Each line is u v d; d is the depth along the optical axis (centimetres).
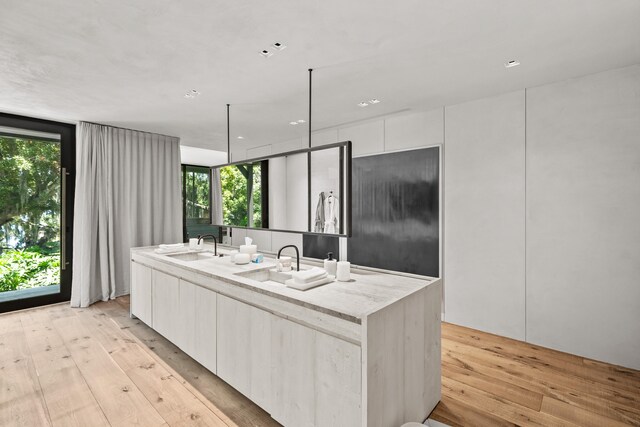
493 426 188
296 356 171
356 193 419
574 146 272
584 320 270
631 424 190
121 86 287
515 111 301
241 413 201
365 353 140
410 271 371
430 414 199
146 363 263
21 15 179
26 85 283
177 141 493
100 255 417
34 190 393
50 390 225
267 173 322
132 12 177
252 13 179
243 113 369
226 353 219
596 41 210
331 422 156
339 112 364
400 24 191
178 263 273
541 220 289
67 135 411
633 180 248
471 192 328
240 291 207
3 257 376
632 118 247
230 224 362
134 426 189
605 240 260
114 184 428
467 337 311
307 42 211
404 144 376
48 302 404
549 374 245
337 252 440
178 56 230
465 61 239
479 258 325
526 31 198
